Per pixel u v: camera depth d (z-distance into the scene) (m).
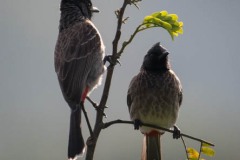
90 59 11.30
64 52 11.23
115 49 9.08
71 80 10.84
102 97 9.04
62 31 11.81
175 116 12.23
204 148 9.14
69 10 12.17
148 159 12.09
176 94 12.27
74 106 10.45
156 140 12.13
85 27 11.64
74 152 9.95
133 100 12.31
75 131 10.16
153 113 12.09
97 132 8.92
